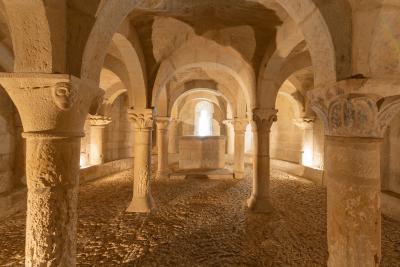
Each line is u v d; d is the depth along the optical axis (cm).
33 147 194
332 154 213
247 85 623
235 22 489
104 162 1088
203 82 1055
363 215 195
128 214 545
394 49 184
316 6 205
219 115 1691
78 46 192
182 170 1075
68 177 202
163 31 521
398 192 596
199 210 579
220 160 1111
